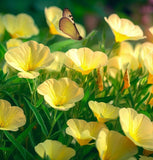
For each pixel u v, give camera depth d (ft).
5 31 3.87
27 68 3.03
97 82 3.19
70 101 2.99
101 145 2.82
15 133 3.20
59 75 3.28
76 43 3.62
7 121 2.96
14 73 3.43
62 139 3.05
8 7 7.47
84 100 3.15
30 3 7.51
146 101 3.31
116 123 3.15
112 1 9.05
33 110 3.02
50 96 2.98
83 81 3.24
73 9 8.25
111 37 6.22
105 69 3.34
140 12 8.61
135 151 2.88
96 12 8.39
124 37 3.35
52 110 3.16
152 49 3.36
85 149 3.04
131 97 3.23
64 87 3.00
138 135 2.94
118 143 2.89
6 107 2.96
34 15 7.38
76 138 2.90
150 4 8.68
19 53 3.02
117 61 3.57
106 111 3.03
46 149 2.87
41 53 3.05
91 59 3.12
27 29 3.94
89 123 2.96
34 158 2.97
